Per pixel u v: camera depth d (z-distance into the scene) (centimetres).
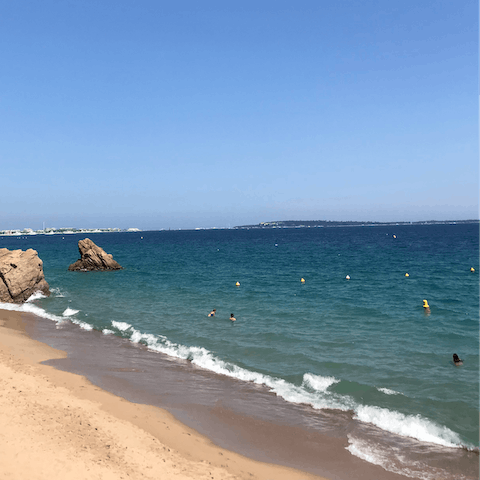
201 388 1706
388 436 1298
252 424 1394
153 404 1550
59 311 3284
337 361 1948
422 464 1144
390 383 1681
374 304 3212
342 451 1220
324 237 18588
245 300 3512
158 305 3381
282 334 2427
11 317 3098
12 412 1293
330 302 3334
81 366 1966
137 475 1034
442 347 2122
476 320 2644
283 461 1173
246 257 8262
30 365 1891
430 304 3153
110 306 3391
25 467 997
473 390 1591
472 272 4972
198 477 1063
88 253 6097
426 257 7156
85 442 1171
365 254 8244
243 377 1814
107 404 1502
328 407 1505
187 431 1340
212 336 2428
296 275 5112
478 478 1073
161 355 2150
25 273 3800
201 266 6519
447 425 1344
